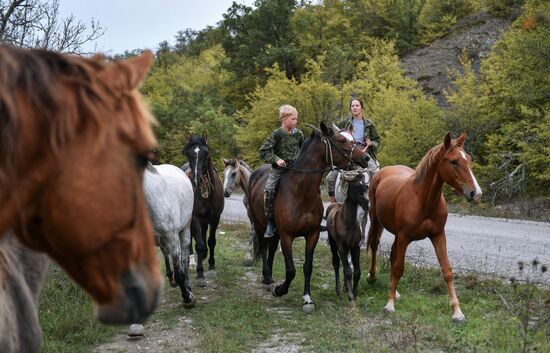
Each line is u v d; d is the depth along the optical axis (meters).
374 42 35.59
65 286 6.50
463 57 28.78
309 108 26.91
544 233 12.19
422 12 40.62
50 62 1.35
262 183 8.00
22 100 1.26
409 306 6.53
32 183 1.28
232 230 14.10
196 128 31.73
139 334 5.70
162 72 55.12
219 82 47.88
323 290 7.62
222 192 8.91
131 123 1.38
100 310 1.43
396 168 7.58
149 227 1.48
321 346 5.33
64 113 1.28
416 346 5.02
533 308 5.52
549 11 20.48
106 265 1.37
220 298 7.36
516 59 20.39
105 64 1.47
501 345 5.05
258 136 28.16
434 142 20.86
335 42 42.28
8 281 2.04
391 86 25.97
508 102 20.64
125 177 1.35
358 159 6.73
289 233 6.92
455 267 8.51
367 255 9.34
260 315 6.50
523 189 18.45
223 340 5.51
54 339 5.49
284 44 43.69
